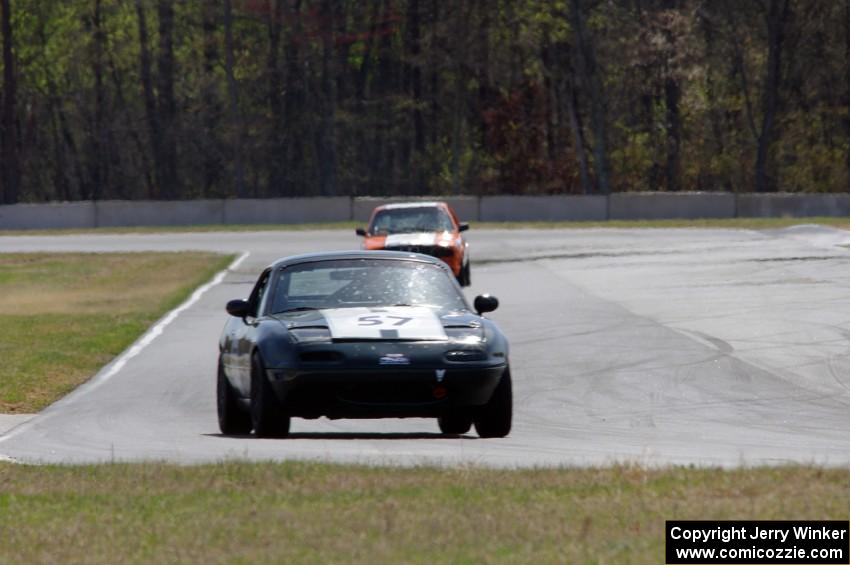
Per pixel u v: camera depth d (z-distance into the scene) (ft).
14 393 186.70
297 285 136.15
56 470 106.11
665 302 284.82
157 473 100.42
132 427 150.30
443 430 143.54
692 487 88.02
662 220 651.25
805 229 516.73
